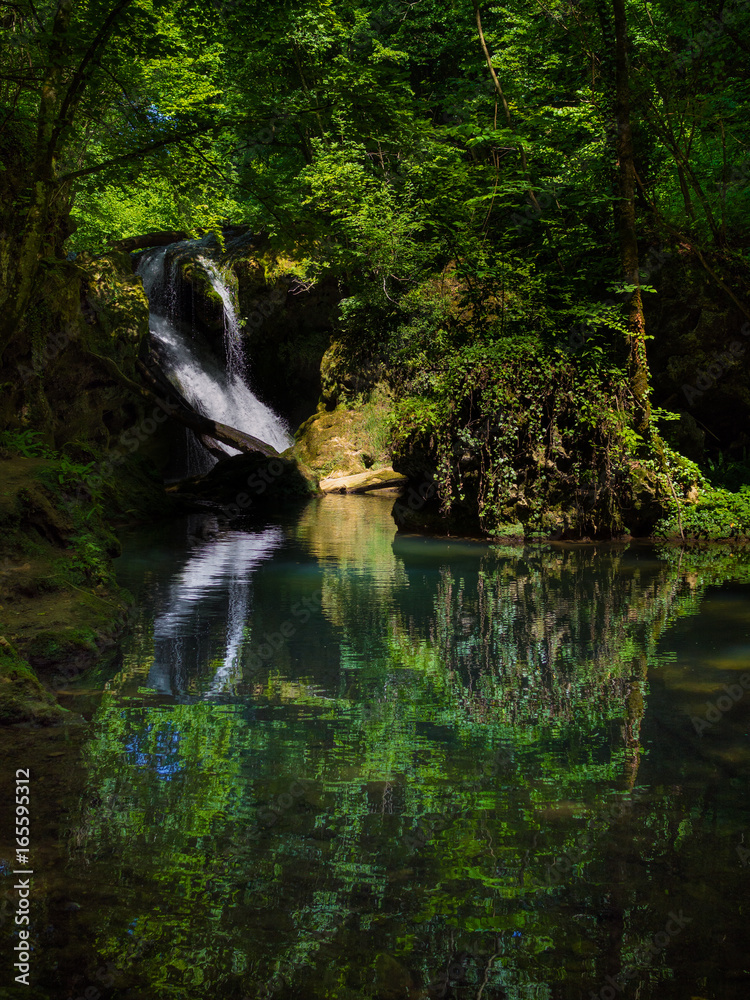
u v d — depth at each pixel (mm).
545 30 15188
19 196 10242
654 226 14094
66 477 8695
